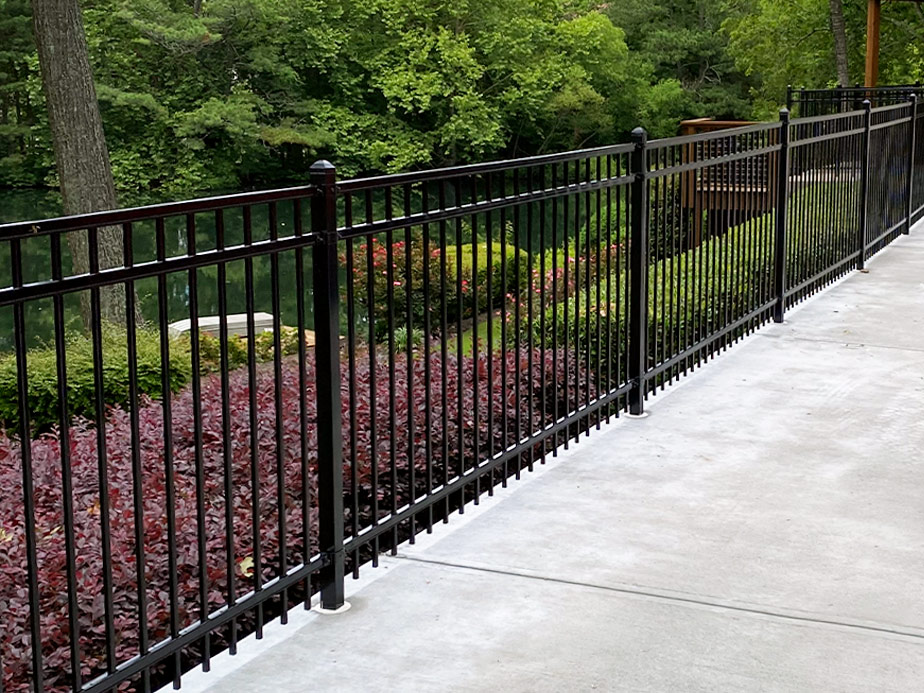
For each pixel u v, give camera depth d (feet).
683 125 57.98
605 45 152.25
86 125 58.75
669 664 10.94
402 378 21.31
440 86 141.69
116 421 21.18
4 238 8.05
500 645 11.32
